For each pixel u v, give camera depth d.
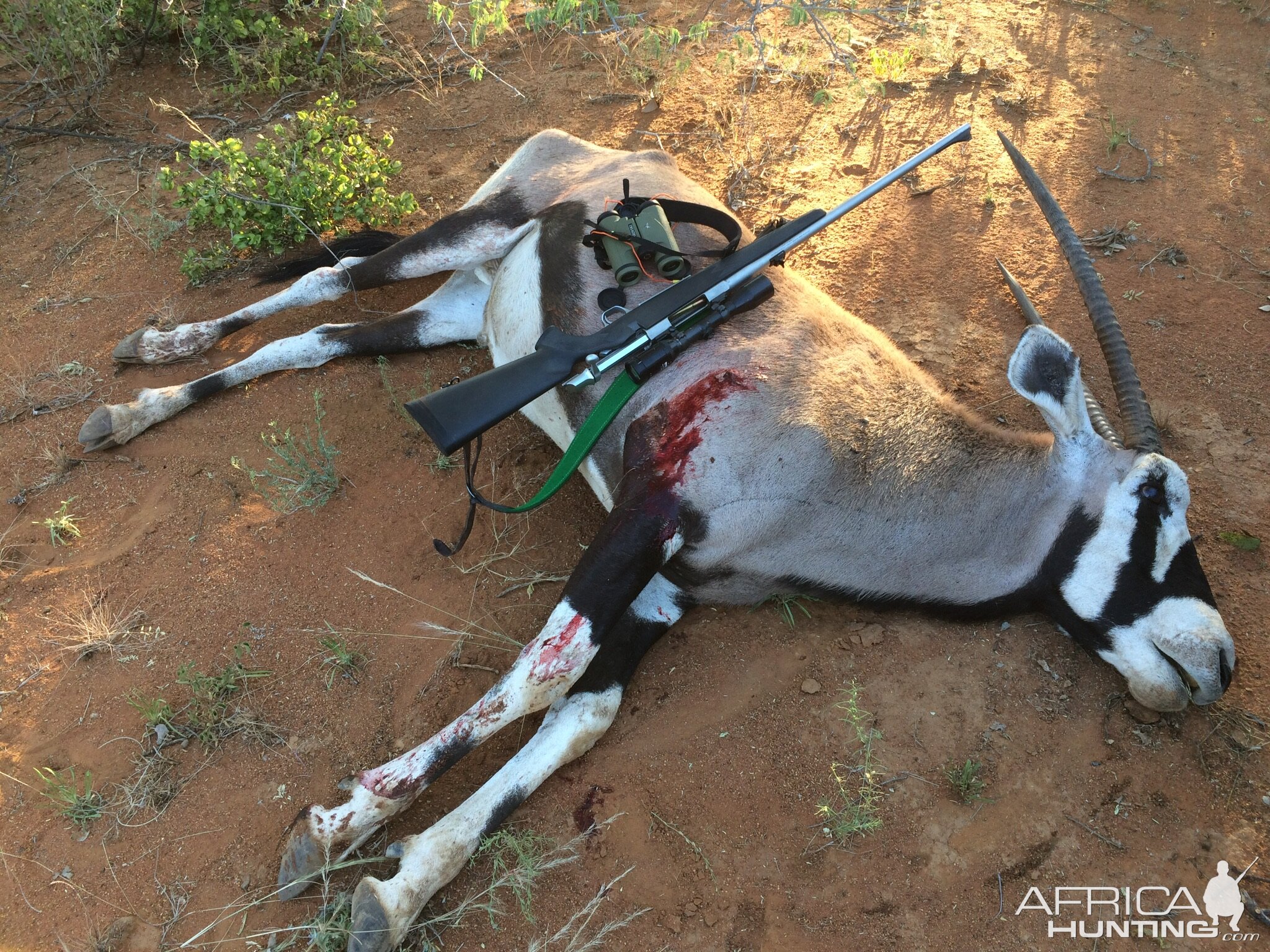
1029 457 1.75
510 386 1.56
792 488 1.65
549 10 3.03
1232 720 1.69
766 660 1.76
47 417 2.17
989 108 3.04
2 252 2.60
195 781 1.59
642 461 1.64
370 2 3.24
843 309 2.02
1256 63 3.26
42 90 3.22
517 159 2.29
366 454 2.10
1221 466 2.09
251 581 1.86
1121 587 1.66
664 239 1.67
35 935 1.44
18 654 1.76
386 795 1.49
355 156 2.64
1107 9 3.57
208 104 3.16
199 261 2.50
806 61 3.26
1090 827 1.57
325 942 1.40
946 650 1.78
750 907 1.48
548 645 1.54
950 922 1.47
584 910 1.43
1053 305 2.41
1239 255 2.54
